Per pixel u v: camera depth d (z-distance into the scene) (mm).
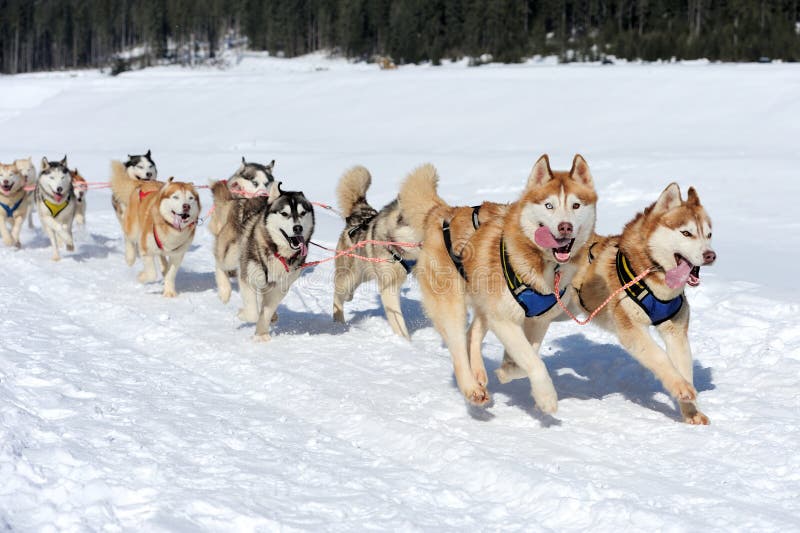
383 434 4180
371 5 77375
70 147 31922
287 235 6180
